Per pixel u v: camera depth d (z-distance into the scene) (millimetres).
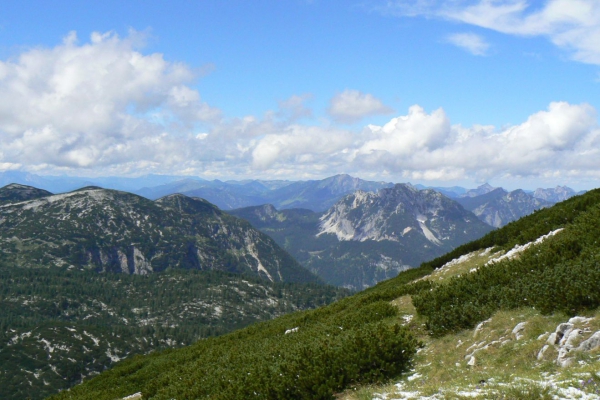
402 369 14586
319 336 21250
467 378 11609
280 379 14805
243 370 18625
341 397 13094
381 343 15164
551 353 11516
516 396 9062
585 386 8812
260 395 14344
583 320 12312
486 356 13148
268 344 24531
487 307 17047
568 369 10125
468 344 14906
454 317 17125
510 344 13219
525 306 15789
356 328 20656
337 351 15430
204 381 20172
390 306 23812
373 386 13219
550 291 14547
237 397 15102
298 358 15836
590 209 24719
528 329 13477
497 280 20109
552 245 20719
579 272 15070
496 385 10094
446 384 11531
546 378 10070
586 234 20047
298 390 13805
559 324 12758
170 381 24141
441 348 15633
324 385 13258
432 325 17625
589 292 13047
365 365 14227
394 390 12219
